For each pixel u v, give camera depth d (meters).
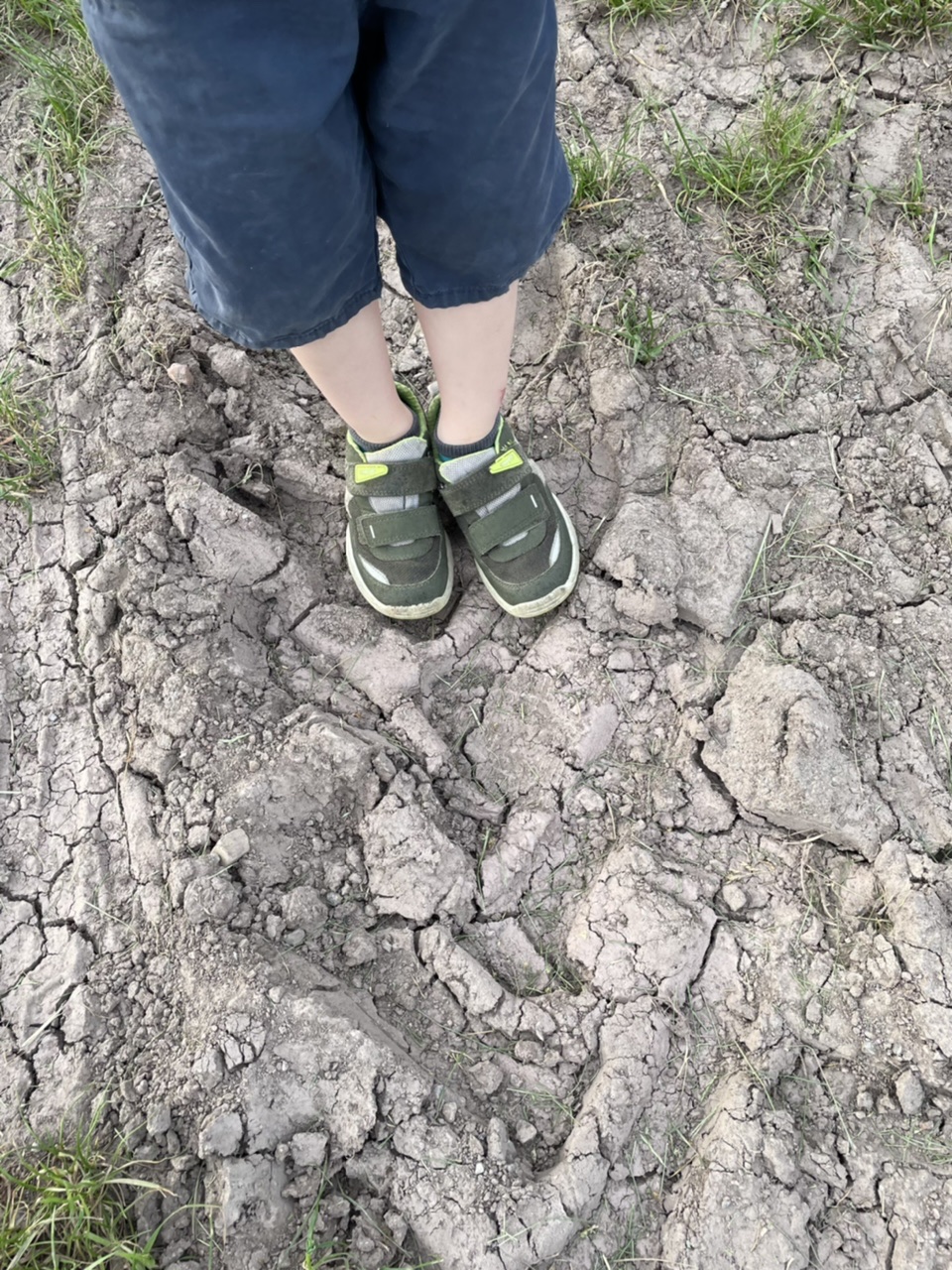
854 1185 1.50
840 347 2.14
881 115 2.34
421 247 1.40
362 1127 1.50
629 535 1.93
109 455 2.09
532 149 1.27
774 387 2.10
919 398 2.09
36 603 2.04
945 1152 1.51
